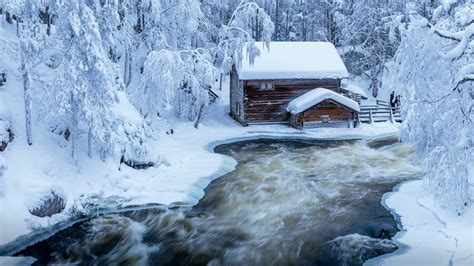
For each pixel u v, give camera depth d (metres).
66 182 14.34
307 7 49.03
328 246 11.40
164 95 22.22
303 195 15.49
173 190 15.72
